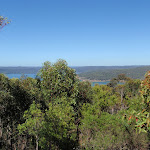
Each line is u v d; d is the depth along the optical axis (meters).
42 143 9.88
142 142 9.35
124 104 20.94
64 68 13.81
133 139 9.27
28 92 14.96
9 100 13.39
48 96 13.14
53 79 13.09
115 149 8.97
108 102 16.53
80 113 12.97
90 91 16.73
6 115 13.28
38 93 14.16
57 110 10.32
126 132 9.05
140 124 2.80
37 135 9.71
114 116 9.09
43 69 13.56
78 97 15.14
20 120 14.05
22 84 15.73
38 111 9.68
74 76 14.53
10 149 11.88
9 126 12.67
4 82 13.89
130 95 33.78
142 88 3.28
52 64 13.91
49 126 9.28
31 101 14.63
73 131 10.71
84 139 9.69
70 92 13.70
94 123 9.32
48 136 9.53
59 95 13.21
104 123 9.15
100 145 8.70
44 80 13.27
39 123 9.33
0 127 12.36
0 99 12.70
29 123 9.27
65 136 9.57
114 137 8.84
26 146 12.00
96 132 9.24
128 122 3.10
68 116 10.65
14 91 14.45
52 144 10.08
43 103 13.77
